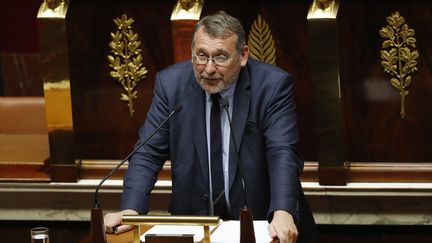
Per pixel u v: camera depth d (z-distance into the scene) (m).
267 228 10.39
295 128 11.36
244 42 11.11
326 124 14.49
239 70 11.20
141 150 11.59
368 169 14.85
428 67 14.52
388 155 14.82
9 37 21.55
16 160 15.73
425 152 14.72
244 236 9.44
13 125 17.89
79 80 15.24
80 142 15.46
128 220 9.67
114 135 15.36
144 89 15.19
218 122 11.48
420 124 14.68
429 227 14.88
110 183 15.27
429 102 14.59
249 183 11.45
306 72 14.72
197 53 10.89
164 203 15.15
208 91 11.00
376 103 14.70
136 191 11.20
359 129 14.81
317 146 14.64
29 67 21.47
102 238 9.86
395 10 14.43
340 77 14.38
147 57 15.08
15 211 15.66
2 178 15.59
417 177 14.73
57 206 15.50
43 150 16.34
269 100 11.43
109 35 15.09
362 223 14.80
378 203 14.70
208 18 10.92
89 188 15.27
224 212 11.62
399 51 14.52
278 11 14.66
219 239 9.95
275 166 10.95
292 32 14.66
